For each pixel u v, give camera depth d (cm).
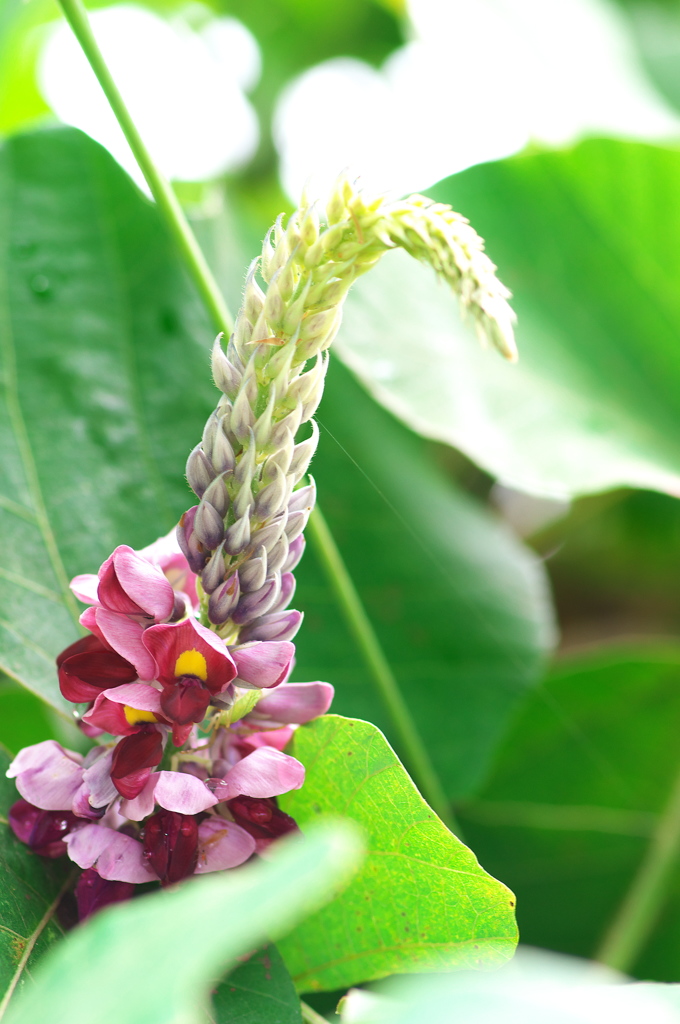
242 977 49
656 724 71
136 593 48
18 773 48
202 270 55
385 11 107
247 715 49
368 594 69
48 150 59
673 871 68
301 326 47
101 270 58
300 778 48
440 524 76
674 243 80
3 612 52
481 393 68
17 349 56
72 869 50
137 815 47
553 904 70
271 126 107
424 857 49
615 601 93
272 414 48
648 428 75
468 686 69
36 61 97
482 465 62
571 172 81
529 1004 43
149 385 57
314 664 66
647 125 96
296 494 48
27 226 58
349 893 50
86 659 48
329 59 112
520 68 90
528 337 77
